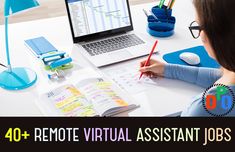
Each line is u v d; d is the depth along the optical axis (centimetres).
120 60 136
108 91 115
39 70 131
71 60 133
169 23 156
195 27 144
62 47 146
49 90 118
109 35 153
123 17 156
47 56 132
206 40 93
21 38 152
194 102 103
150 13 167
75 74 129
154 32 156
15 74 126
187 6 189
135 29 162
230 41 85
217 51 90
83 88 117
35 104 113
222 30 84
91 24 149
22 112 109
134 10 181
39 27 162
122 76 128
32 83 122
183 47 148
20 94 118
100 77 124
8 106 112
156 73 128
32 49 140
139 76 128
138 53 142
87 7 148
